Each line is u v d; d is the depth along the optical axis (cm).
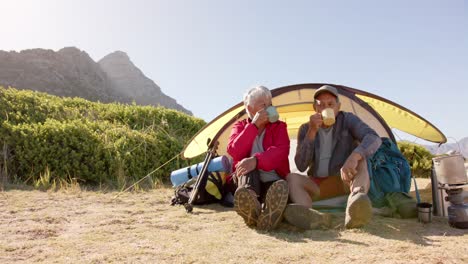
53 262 255
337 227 342
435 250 268
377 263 243
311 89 517
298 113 571
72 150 671
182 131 997
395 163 433
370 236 313
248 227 355
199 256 264
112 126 841
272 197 332
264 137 384
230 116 559
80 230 352
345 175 351
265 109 375
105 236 326
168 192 624
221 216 417
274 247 284
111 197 559
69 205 488
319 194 398
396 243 289
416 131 577
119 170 699
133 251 277
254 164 359
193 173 537
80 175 665
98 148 700
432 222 365
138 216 423
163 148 801
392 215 396
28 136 666
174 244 296
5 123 671
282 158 368
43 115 778
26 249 287
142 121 955
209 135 589
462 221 339
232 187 498
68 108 888
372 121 505
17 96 805
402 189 431
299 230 340
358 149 357
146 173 749
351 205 327
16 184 615
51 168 657
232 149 381
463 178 347
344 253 265
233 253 269
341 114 415
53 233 340
